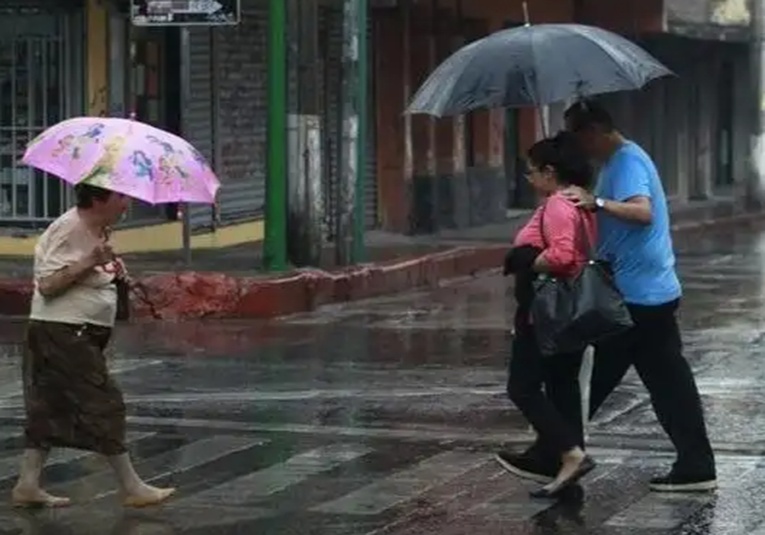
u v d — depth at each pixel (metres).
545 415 19.53
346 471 21.73
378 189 56.94
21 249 45.12
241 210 50.66
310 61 41.09
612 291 18.91
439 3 58.81
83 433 19.28
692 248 59.53
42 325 18.98
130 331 35.78
